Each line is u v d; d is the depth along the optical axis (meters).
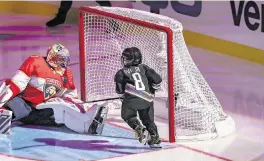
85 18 16.08
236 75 19.36
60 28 24.02
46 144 13.55
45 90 14.54
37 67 14.41
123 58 13.52
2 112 14.03
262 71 19.61
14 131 14.34
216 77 19.23
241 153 13.41
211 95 15.35
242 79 19.02
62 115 14.49
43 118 14.66
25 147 13.31
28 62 14.39
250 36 20.44
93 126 14.28
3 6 24.94
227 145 13.90
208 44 21.86
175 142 13.96
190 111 14.72
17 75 14.24
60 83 14.72
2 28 23.45
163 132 14.65
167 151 13.35
